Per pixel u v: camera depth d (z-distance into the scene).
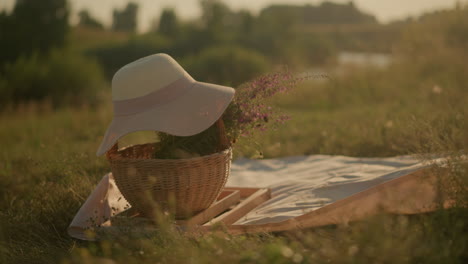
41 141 8.12
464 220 2.81
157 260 2.62
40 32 47.06
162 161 3.26
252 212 3.81
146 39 52.97
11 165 5.86
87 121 10.83
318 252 2.49
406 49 15.41
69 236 3.77
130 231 3.09
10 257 3.18
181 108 3.27
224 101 3.35
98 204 3.78
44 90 24.27
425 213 3.39
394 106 8.59
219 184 3.50
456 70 11.24
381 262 2.30
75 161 4.90
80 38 60.16
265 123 3.77
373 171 4.46
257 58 27.05
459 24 15.02
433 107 7.01
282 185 4.61
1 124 13.16
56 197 4.27
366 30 59.81
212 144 3.58
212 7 51.28
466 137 4.30
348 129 6.75
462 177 3.07
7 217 3.93
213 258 2.48
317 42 51.06
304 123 8.04
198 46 50.06
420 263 2.44
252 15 52.56
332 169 5.07
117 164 3.39
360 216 3.37
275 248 2.42
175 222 3.27
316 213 3.36
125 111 3.36
